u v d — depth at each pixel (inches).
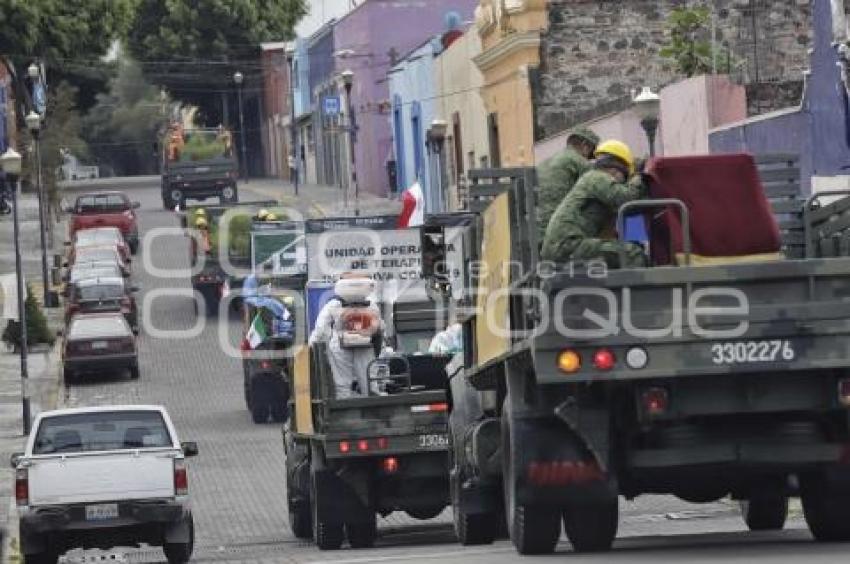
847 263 1370.6
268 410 4015.8
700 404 1393.9
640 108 3304.6
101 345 4655.5
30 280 6087.6
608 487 1449.3
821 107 3459.6
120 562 2472.9
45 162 7436.0
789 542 1598.2
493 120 5895.7
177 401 4404.5
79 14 7755.9
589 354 1364.4
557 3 5393.7
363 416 2183.8
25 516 2151.8
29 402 4001.0
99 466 2167.8
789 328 1365.7
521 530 1520.7
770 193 1601.9
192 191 7824.8
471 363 1780.3
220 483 3297.2
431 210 7037.4
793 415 1432.1
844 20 3329.2
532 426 1457.9
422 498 2240.4
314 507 2276.1
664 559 1446.9
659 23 5393.7
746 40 4987.7
